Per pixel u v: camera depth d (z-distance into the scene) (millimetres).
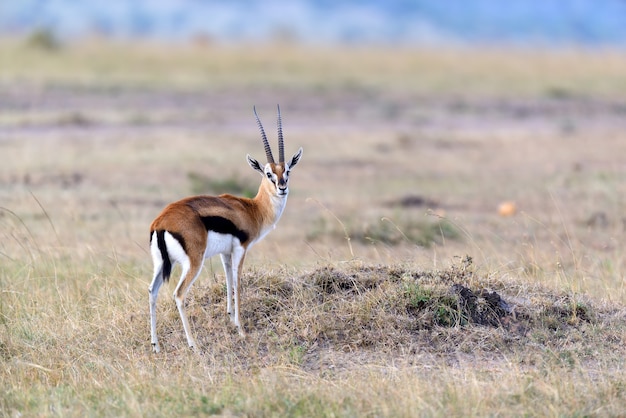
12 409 24797
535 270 35781
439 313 29031
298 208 53906
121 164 65562
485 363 27250
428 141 81750
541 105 110500
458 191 60562
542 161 72375
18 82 109312
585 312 30156
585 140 83312
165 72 132250
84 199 54000
